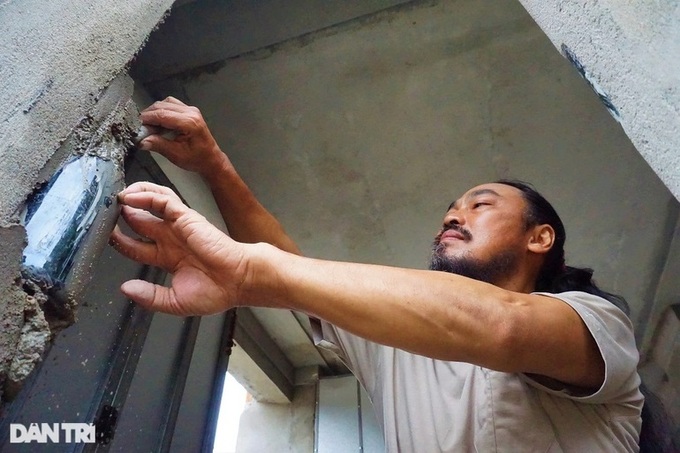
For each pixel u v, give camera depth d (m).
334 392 3.02
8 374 0.39
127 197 0.64
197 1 1.37
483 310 0.60
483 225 1.09
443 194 1.98
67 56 0.53
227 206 1.09
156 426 1.42
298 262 0.63
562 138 1.77
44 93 0.49
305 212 2.09
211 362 1.90
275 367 2.93
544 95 1.66
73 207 0.52
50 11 0.52
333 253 2.27
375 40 1.52
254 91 1.65
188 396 1.68
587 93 1.63
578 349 0.67
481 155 1.84
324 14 1.45
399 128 1.78
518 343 0.61
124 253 0.69
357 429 2.82
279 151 1.86
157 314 1.50
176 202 0.67
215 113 1.71
